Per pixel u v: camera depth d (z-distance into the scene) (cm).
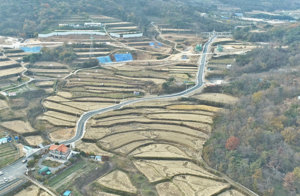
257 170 14412
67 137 18225
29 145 17025
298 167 14350
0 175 14050
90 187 13875
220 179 14750
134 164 15800
